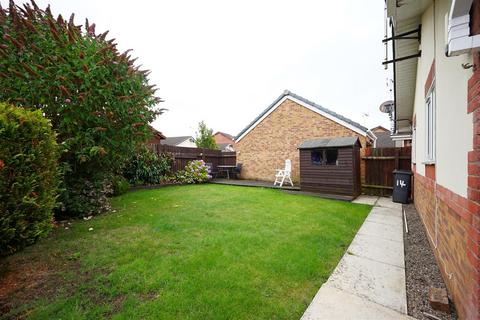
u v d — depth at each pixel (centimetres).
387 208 531
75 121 371
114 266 236
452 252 196
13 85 329
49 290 196
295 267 240
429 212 324
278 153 1011
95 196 436
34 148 210
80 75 357
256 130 1078
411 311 181
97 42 412
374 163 750
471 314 145
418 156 474
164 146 959
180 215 426
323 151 713
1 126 180
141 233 329
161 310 173
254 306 181
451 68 210
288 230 354
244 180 1088
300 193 715
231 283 208
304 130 937
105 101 401
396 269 246
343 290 207
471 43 126
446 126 227
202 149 1155
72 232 331
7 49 325
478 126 137
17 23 337
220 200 577
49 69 346
